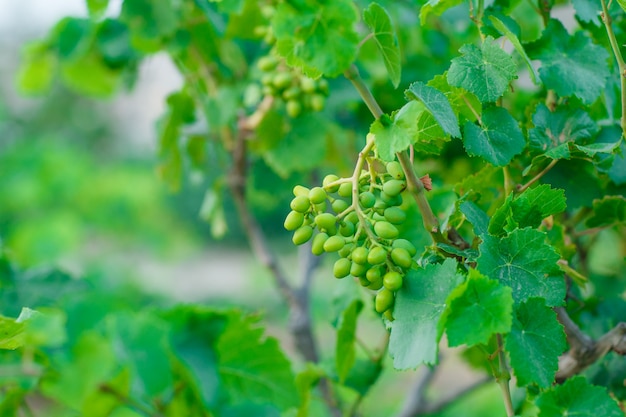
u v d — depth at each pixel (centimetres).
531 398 97
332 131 165
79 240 383
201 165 185
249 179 187
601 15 101
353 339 118
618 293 134
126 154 841
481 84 93
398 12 165
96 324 100
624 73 95
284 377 110
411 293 88
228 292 629
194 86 161
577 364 100
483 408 242
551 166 101
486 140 94
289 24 91
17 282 123
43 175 391
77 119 810
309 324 177
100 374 99
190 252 538
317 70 92
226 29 138
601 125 106
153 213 480
